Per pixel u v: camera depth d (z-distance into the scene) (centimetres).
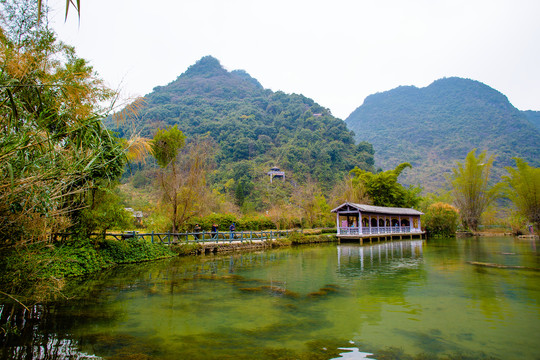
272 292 1062
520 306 893
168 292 1052
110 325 723
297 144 10531
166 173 2242
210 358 558
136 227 2856
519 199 4203
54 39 747
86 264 1360
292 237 3097
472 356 577
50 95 655
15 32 672
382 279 1292
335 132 11656
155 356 564
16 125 543
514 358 569
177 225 2262
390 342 638
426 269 1549
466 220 4872
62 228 870
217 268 1573
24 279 690
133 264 1669
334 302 940
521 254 2177
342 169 9794
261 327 722
